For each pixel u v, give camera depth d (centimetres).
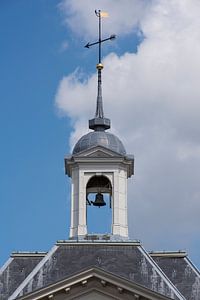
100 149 8081
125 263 7419
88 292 7069
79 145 8188
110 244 7575
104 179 8150
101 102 8519
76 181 8062
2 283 7525
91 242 7594
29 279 7294
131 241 7594
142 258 7462
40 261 7581
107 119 8394
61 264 7438
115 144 8162
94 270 7038
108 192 8194
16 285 7512
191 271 7606
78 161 8069
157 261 7725
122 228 7938
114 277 7019
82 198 8000
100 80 8594
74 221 7950
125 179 8125
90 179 8075
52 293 7000
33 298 7000
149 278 7288
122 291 7019
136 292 6994
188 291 7438
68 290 7019
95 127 8369
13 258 7750
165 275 7369
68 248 7575
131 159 8112
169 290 7162
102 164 8088
